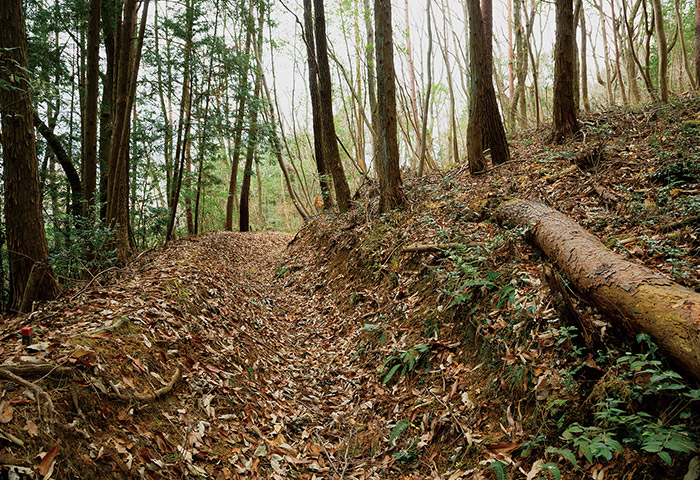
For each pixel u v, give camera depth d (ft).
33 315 11.84
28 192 15.51
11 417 6.57
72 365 8.43
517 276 12.89
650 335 7.97
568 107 25.76
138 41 26.53
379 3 22.68
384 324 16.67
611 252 10.71
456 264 14.76
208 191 64.44
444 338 13.55
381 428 11.89
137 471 7.62
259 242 52.60
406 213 23.67
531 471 7.97
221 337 15.05
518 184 21.27
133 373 9.67
